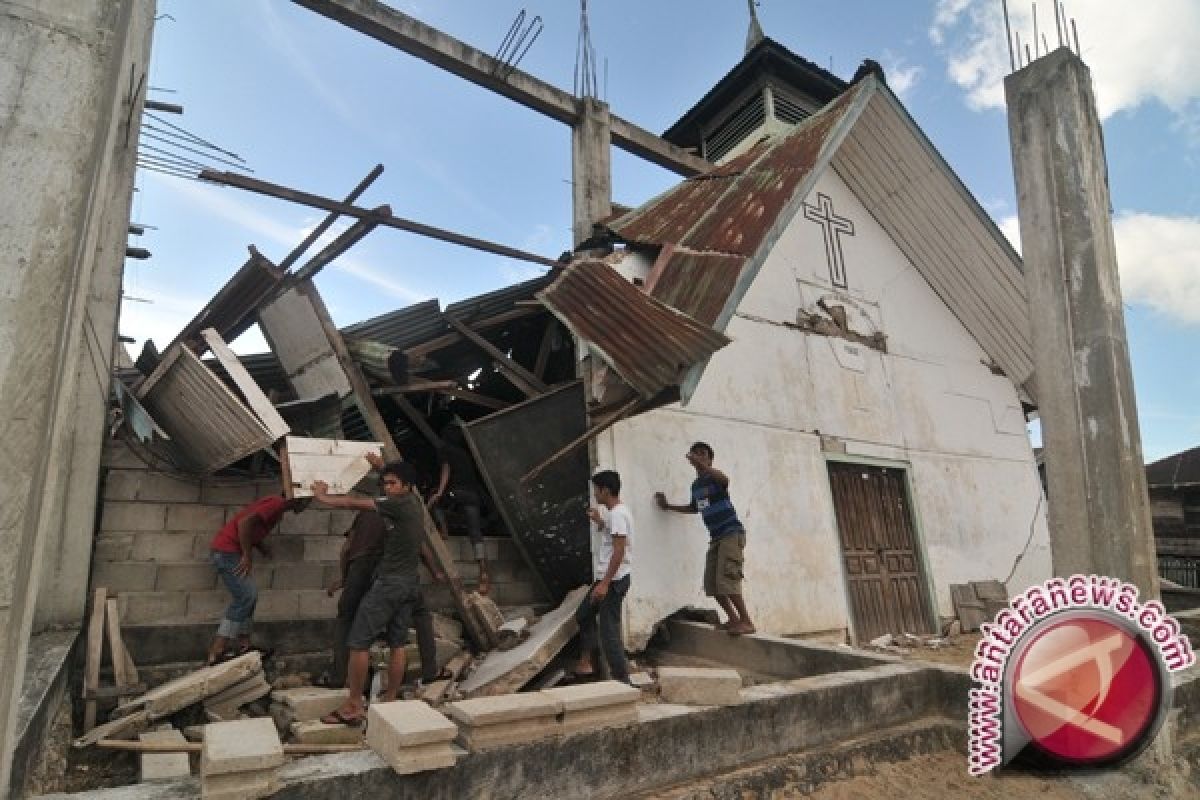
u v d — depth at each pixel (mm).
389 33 9227
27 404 2240
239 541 5430
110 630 5121
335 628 5695
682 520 7234
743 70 13500
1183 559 19281
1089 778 4242
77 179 2428
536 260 7699
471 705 3135
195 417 5621
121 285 5902
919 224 10797
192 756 4109
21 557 2180
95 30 2559
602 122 10953
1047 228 5246
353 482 5422
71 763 4086
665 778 3496
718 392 8039
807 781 3828
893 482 9820
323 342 6660
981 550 10477
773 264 9250
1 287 2244
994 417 11680
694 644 6566
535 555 6996
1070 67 5273
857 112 8688
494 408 7801
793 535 8180
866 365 9906
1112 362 4820
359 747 4145
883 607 8938
